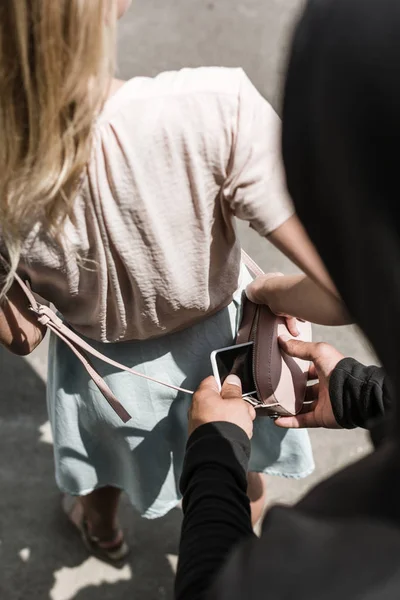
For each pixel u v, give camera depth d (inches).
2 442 86.4
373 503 18.6
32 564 77.9
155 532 79.9
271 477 83.7
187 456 37.9
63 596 76.1
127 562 78.0
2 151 34.1
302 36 17.0
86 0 30.6
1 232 37.4
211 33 125.5
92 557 78.2
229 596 18.9
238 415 41.1
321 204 17.5
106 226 37.1
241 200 36.0
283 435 57.6
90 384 51.6
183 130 34.3
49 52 31.4
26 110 33.3
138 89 34.2
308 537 18.7
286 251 36.7
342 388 44.5
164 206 36.7
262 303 47.8
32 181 34.3
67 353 51.8
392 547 17.4
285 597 17.9
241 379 48.9
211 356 47.4
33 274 41.0
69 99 32.5
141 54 122.3
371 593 16.9
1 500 82.0
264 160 35.0
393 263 16.4
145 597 76.1
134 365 48.5
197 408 42.8
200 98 33.9
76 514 78.4
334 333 94.0
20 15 30.5
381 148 15.7
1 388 90.4
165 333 46.5
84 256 39.2
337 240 17.6
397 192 15.8
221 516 31.2
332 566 17.7
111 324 44.9
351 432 86.7
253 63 121.9
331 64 16.2
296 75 17.2
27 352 47.7
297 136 17.4
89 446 56.9
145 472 55.2
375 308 17.2
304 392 50.3
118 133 34.3
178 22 126.9
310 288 42.1
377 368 43.9
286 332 48.7
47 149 33.6
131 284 40.8
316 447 85.7
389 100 15.4
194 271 40.6
